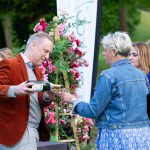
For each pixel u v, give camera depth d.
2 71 6.32
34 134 6.45
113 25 22.80
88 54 8.43
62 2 8.51
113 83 6.30
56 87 6.34
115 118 6.32
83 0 8.47
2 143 6.31
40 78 6.57
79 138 8.01
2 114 6.32
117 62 6.41
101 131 6.43
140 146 6.36
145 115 6.43
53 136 7.68
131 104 6.33
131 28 26.05
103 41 6.46
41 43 6.40
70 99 6.54
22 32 17.73
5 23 17.61
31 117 6.46
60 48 7.67
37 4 17.31
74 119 7.66
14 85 6.32
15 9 17.48
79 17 8.46
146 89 6.46
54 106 7.64
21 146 6.35
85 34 8.44
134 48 7.82
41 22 7.96
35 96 6.48
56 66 7.66
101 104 6.27
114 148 6.33
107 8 20.70
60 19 8.12
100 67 21.06
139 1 20.48
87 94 8.37
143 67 7.76
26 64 6.44
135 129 6.36
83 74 8.38
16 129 6.32
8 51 8.73
